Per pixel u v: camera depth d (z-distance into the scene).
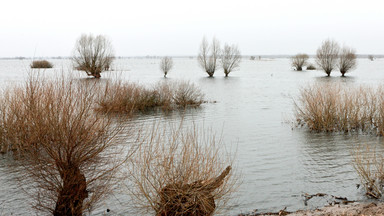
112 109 7.25
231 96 31.23
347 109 15.88
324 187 8.70
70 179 6.43
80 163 6.57
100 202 7.45
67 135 6.29
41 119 6.28
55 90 6.61
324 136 14.62
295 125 17.08
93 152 6.80
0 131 11.27
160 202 6.39
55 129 6.22
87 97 6.70
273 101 27.41
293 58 93.56
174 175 6.37
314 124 15.98
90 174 7.02
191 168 6.33
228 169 6.73
